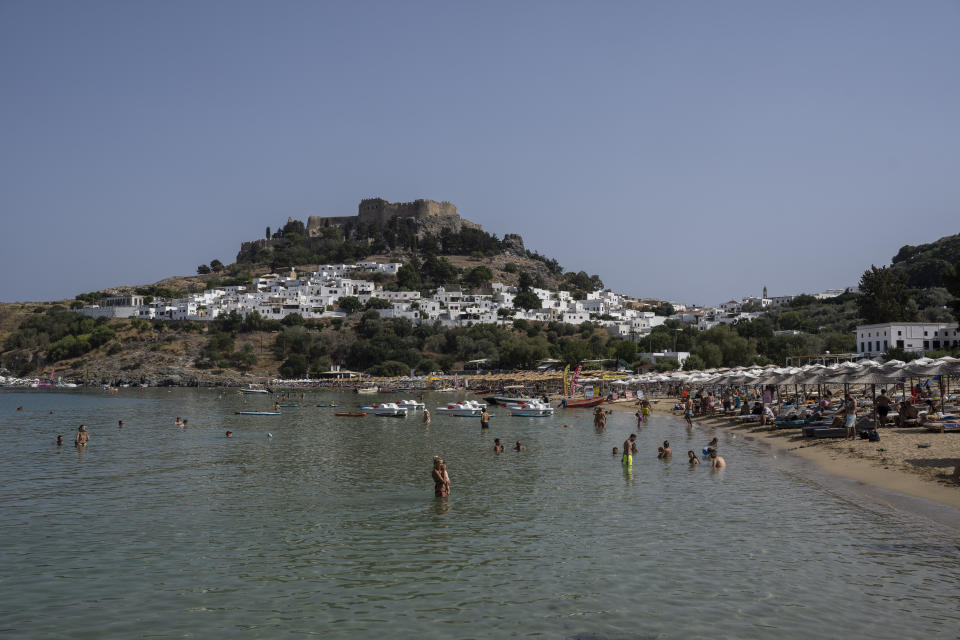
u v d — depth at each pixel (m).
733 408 79.06
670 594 21.33
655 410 99.75
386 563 24.97
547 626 19.12
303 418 93.62
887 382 54.66
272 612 20.50
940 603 20.06
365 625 19.47
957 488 32.53
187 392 176.25
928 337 137.50
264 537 28.66
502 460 50.28
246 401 136.00
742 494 35.50
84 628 19.50
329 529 29.88
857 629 18.48
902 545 25.55
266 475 44.22
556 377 158.75
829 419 55.66
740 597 20.92
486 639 18.38
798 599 20.62
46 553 26.59
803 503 32.84
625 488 38.09
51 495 37.91
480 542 27.50
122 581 23.34
